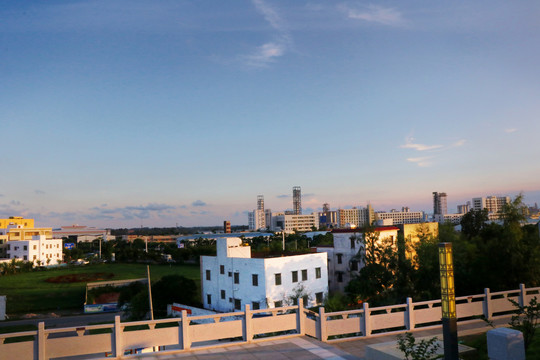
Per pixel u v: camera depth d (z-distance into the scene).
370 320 13.82
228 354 11.80
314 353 11.86
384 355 10.74
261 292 46.56
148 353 11.82
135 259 134.00
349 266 53.28
